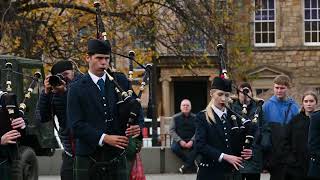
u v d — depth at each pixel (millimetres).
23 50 36062
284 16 65438
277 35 65188
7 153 13078
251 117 17422
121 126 12555
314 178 15891
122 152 12578
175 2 39438
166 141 38750
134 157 14867
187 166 29250
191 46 39656
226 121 14719
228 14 41531
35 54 36969
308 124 16766
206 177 14688
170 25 39844
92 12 38031
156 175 28922
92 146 12273
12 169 13266
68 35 38062
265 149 17234
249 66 44844
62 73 15250
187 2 39250
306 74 65062
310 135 15500
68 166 14781
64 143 14805
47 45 37531
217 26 39781
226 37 40312
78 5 38250
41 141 21656
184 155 28750
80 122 12359
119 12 38531
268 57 65062
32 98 21219
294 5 65500
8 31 35750
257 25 65250
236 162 14398
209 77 64438
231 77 40469
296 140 16828
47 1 38281
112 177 12508
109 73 12844
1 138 12805
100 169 12406
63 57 37688
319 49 65188
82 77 12680
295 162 16844
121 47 38344
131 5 38719
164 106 65250
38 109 15094
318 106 16766
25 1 38000
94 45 12508
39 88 21719
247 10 56812
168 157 29688
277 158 17062
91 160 12414
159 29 39625
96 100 12461
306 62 65188
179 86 67062
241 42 42031
